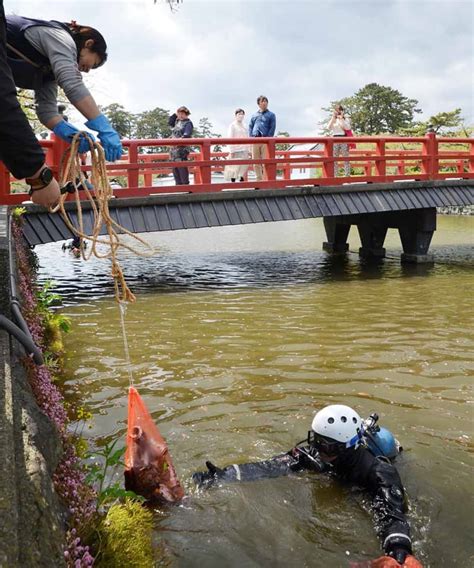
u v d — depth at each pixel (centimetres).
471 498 429
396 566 339
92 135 289
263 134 1480
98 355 770
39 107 303
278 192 1384
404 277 1409
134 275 1455
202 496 422
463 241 2191
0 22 224
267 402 610
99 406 595
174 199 1273
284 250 1997
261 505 414
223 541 371
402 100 8831
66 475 268
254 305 1092
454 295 1181
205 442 519
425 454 495
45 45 279
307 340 847
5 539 157
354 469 435
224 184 1330
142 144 1236
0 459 184
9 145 233
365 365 730
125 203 1232
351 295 1188
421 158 1591
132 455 397
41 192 252
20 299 462
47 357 574
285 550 367
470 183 1633
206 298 1161
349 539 380
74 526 241
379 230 1764
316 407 598
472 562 358
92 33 307
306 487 439
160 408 593
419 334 878
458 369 715
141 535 277
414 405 604
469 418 573
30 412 256
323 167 1467
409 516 404
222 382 670
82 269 1552
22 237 961
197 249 2062
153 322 957
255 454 501
